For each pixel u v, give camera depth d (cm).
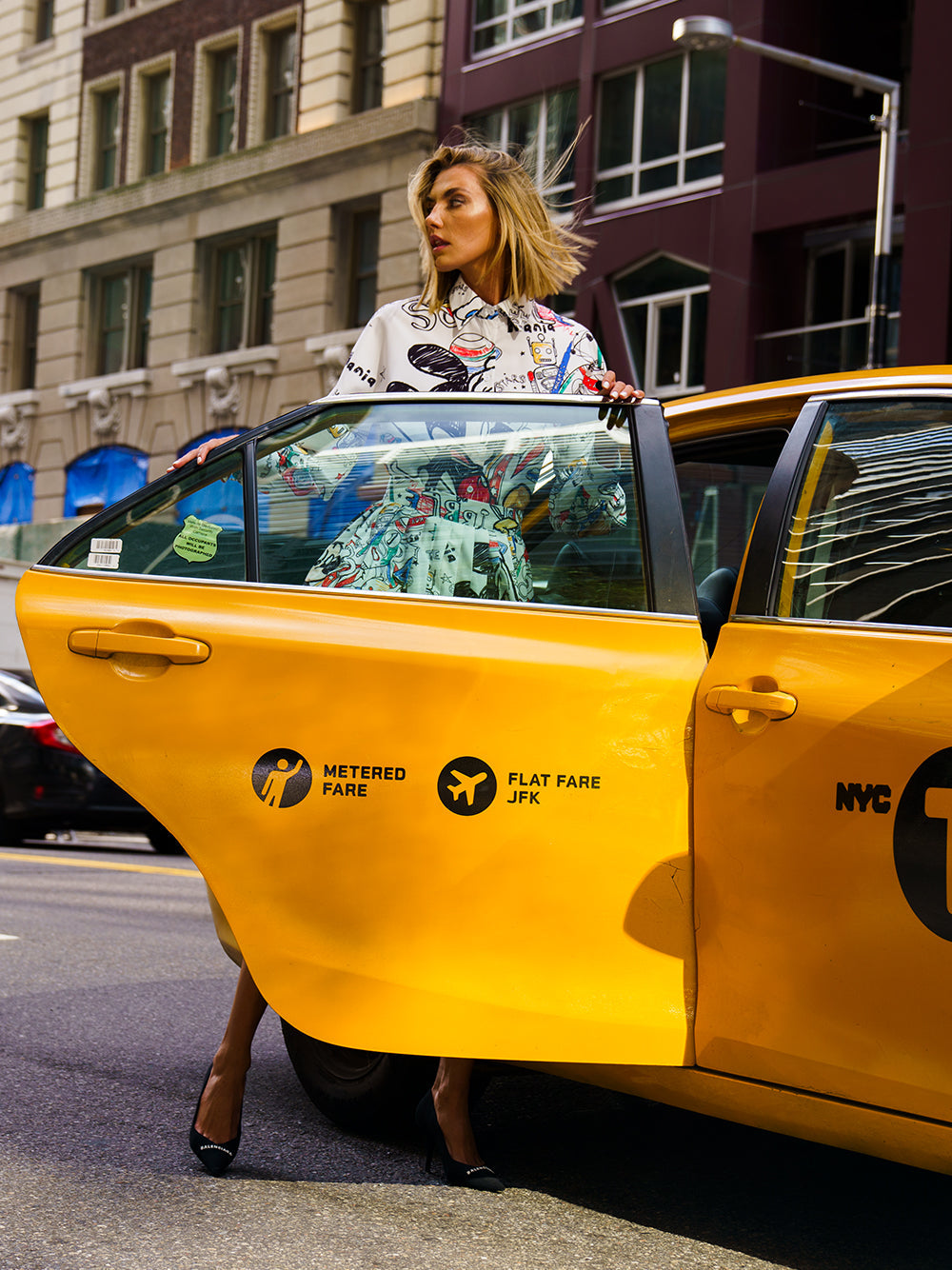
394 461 296
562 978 264
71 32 2888
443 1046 266
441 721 274
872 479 265
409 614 283
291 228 2409
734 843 255
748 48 1322
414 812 273
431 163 318
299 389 2388
